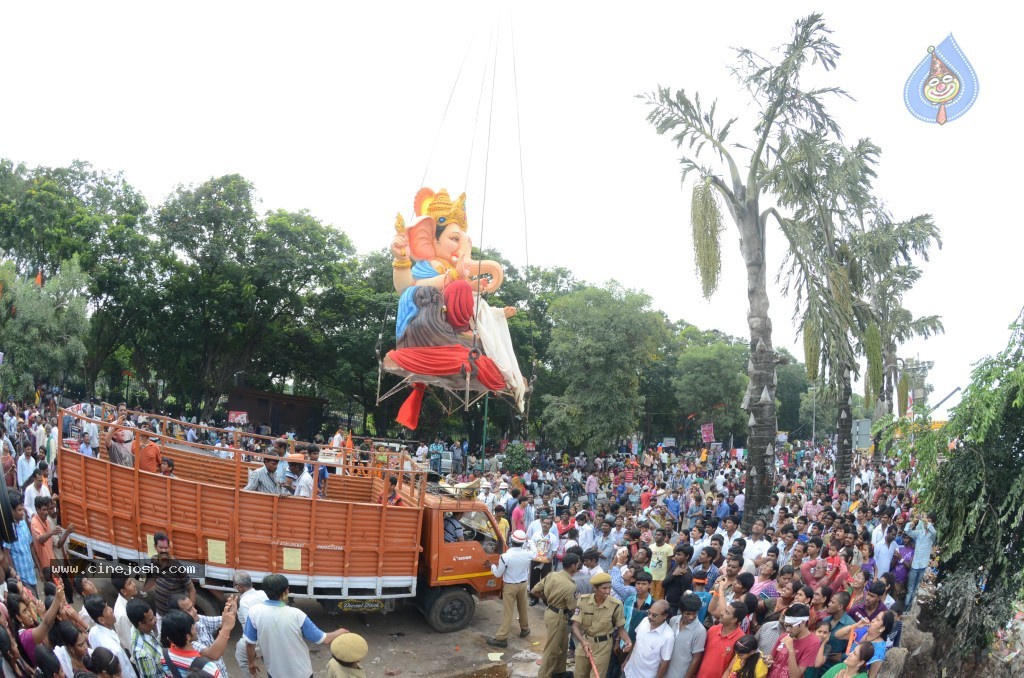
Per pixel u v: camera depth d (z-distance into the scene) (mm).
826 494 24547
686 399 55688
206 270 37531
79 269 35156
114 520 11219
